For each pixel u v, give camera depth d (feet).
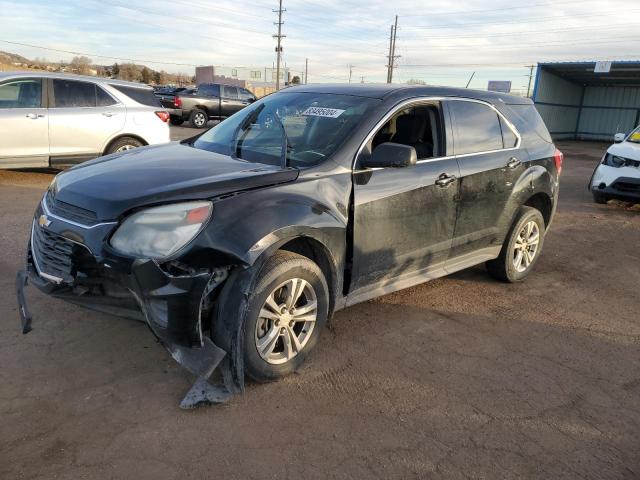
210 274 9.36
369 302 15.33
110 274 9.57
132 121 30.22
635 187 29.89
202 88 75.10
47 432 8.97
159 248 9.29
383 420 9.94
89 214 9.82
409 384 11.21
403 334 13.48
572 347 13.46
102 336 12.12
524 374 11.97
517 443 9.57
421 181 13.28
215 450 8.84
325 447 9.10
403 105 13.39
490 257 16.56
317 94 14.35
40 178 30.48
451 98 14.84
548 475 8.82
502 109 16.42
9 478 7.93
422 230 13.60
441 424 9.95
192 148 13.58
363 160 12.14
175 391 10.32
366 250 12.29
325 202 11.21
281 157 11.84
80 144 28.78
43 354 11.28
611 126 115.75
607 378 12.06
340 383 11.05
